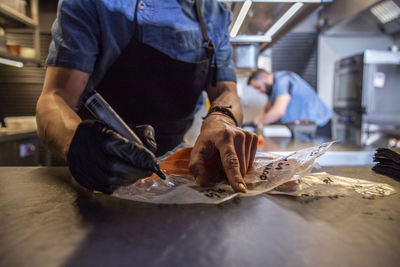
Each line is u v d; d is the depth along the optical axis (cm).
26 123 254
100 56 83
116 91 96
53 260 28
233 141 54
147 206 43
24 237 33
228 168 50
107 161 39
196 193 45
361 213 39
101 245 31
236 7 149
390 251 29
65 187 54
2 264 27
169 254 29
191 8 95
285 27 207
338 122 359
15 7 255
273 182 48
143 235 33
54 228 35
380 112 286
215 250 29
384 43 408
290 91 337
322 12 324
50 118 57
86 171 41
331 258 28
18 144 223
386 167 64
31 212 41
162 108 103
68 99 70
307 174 54
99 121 41
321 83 430
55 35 73
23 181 59
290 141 254
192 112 115
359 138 286
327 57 425
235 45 243
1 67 350
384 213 39
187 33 93
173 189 48
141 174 41
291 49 434
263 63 416
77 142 40
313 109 339
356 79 304
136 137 43
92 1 76
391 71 282
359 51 417
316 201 44
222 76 104
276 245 30
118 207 43
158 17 89
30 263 27
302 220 37
